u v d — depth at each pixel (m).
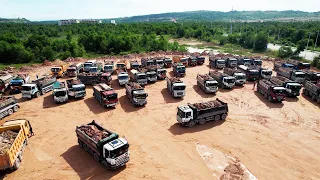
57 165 20.48
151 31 130.38
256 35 95.19
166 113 31.06
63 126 27.58
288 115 30.41
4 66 61.00
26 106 33.66
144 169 19.92
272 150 22.59
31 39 79.12
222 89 40.97
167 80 40.38
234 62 55.16
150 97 36.94
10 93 39.06
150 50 83.25
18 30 129.38
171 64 57.81
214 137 24.97
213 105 28.58
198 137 24.97
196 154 22.00
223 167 20.14
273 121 28.69
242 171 19.59
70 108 32.78
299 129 26.70
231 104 34.03
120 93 38.88
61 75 48.56
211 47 97.69
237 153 22.11
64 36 123.31
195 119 27.16
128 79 42.56
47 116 30.28
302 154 21.97
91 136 21.25
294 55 70.75
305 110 32.00
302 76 42.19
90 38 87.75
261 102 34.84
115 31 113.19
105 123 28.31
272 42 106.44
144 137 25.08
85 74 43.50
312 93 35.97
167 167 20.19
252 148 22.94
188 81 45.66
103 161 19.81
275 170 19.75
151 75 43.81
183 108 27.03
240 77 42.12
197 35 126.94
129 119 29.36
